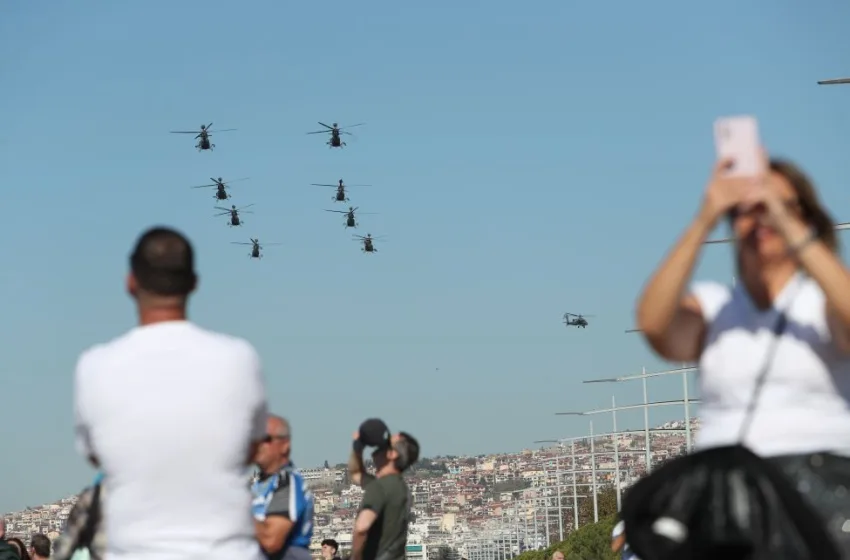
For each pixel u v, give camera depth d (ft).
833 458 33.09
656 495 32.60
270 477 73.36
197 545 39.14
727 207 34.09
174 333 40.70
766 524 31.58
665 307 34.50
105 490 43.06
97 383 39.99
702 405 35.83
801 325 34.04
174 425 39.42
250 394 40.65
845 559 32.17
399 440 90.94
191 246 42.01
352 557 90.02
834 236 36.19
